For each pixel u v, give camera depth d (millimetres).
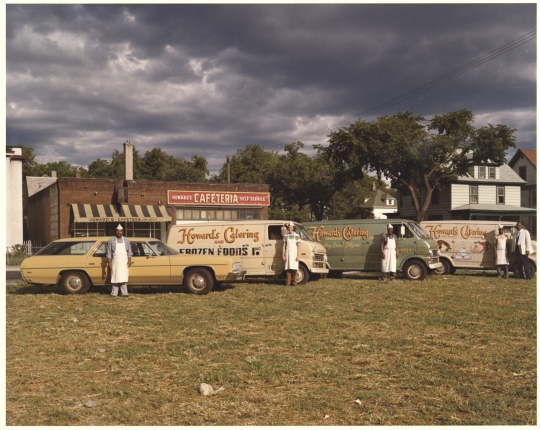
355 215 67750
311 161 54781
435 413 5113
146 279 13609
